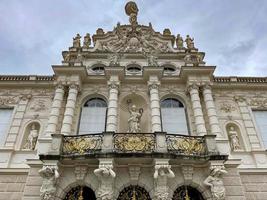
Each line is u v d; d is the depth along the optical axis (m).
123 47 23.00
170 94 18.95
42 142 15.10
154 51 22.48
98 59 21.80
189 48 22.89
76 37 23.86
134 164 13.80
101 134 14.43
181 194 13.77
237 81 20.27
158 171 13.00
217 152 13.82
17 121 18.09
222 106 19.09
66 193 13.56
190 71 18.92
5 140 17.19
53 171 13.08
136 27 24.53
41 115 18.41
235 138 17.48
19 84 19.80
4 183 15.27
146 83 19.23
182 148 14.13
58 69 18.67
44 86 19.91
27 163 14.42
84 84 19.33
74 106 17.44
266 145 17.55
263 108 19.31
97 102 18.78
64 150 14.02
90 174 13.77
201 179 13.77
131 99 19.05
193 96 17.86
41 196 12.56
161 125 16.69
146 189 13.49
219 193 12.84
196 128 16.59
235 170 14.39
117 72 18.78
